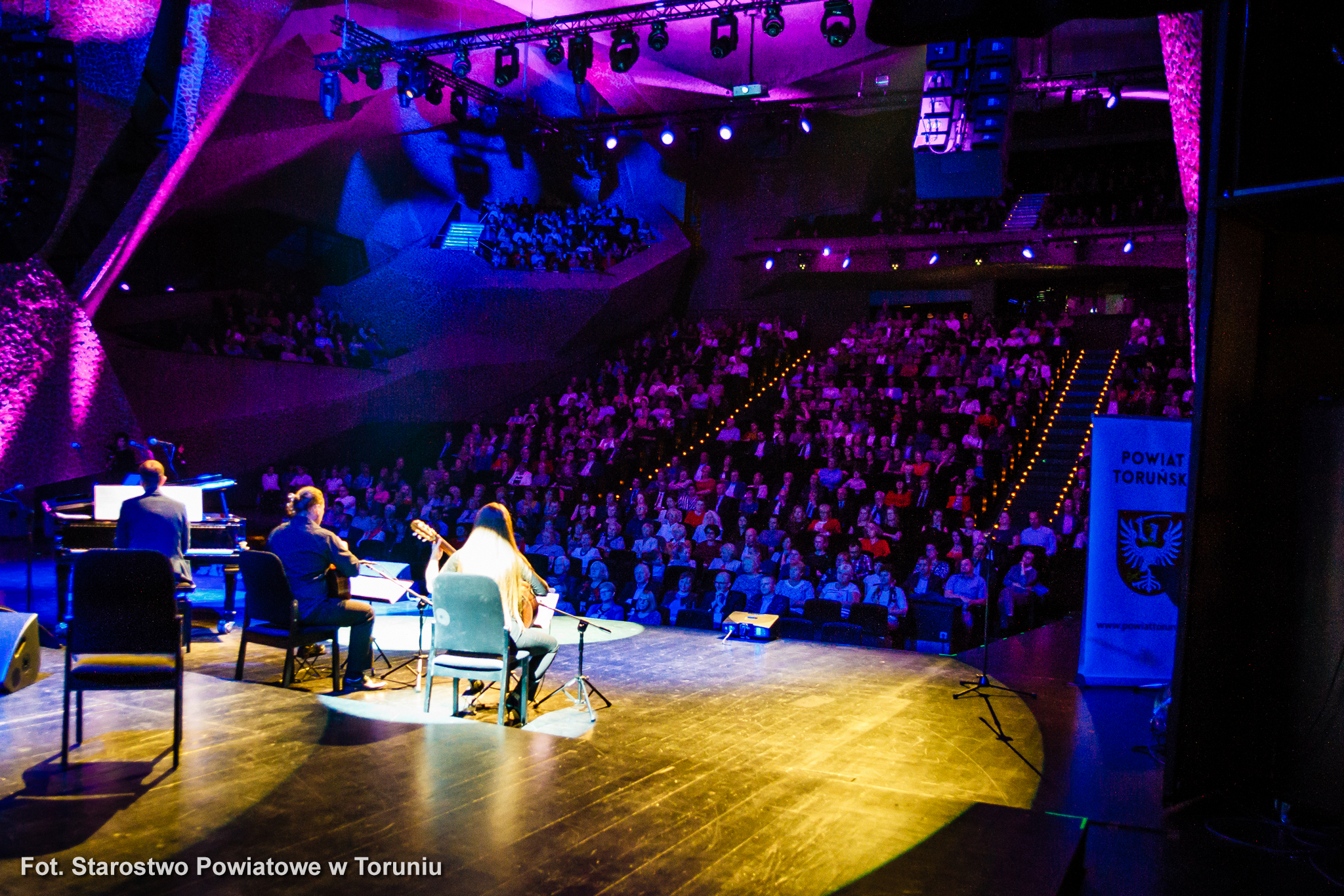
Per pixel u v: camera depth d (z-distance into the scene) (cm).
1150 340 1711
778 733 549
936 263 2050
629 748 504
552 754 452
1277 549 470
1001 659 801
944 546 1196
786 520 1308
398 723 494
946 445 1420
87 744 444
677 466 1471
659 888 312
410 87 1245
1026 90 1477
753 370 1908
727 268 2273
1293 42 419
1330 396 438
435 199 2142
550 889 308
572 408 1841
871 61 1570
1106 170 2148
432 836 346
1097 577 661
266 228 1855
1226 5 434
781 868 333
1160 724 539
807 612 999
